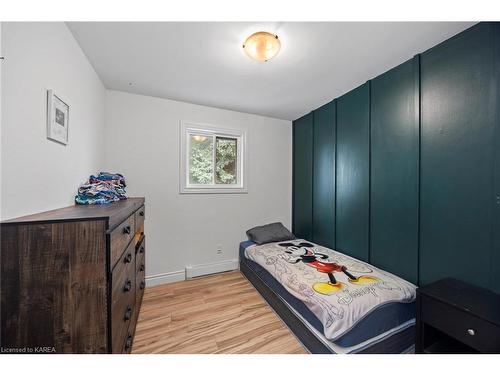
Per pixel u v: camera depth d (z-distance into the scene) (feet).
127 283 4.05
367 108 6.85
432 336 4.15
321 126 9.06
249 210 10.11
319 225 9.17
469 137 4.41
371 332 4.21
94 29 4.51
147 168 8.04
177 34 4.68
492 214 4.09
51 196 3.76
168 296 7.26
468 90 4.41
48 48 3.68
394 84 5.99
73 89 4.71
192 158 9.17
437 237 5.02
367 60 5.67
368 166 6.84
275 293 6.34
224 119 9.46
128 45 5.07
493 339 3.13
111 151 7.50
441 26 4.35
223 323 5.81
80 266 2.82
